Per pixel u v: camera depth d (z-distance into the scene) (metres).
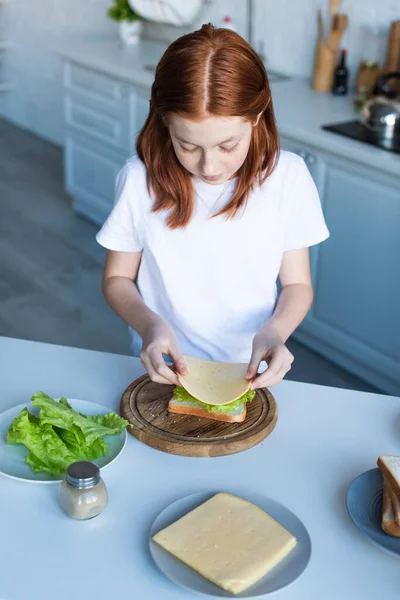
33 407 1.28
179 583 0.95
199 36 1.13
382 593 0.97
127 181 1.44
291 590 0.97
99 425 1.20
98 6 4.71
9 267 3.65
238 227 1.44
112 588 0.97
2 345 1.50
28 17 5.36
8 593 0.95
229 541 1.01
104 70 3.66
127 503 1.11
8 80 5.84
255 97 1.16
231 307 1.50
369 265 2.67
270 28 3.61
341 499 1.13
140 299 1.46
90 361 1.46
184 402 1.27
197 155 1.21
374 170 2.53
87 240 3.98
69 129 4.10
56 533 1.05
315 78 3.27
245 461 1.20
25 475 1.14
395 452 1.23
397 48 2.98
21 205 4.38
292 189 1.44
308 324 2.98
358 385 2.84
